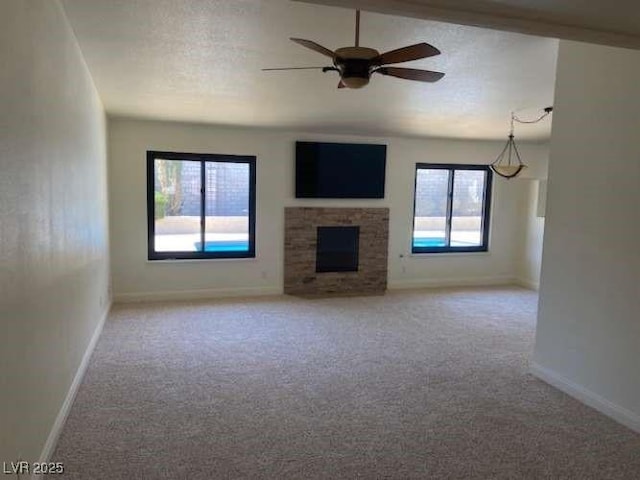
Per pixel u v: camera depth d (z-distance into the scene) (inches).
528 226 300.5
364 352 173.0
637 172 117.1
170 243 251.1
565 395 137.6
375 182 277.3
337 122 235.3
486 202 303.7
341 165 269.7
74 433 110.7
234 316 218.8
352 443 109.3
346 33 120.3
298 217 265.7
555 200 142.3
